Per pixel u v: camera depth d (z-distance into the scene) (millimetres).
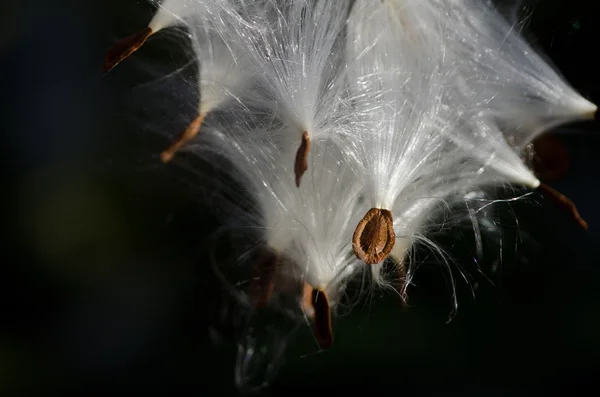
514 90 215
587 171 260
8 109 300
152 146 264
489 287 269
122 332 300
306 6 213
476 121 214
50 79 297
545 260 269
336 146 210
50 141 297
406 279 216
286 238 217
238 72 212
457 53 214
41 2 292
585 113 215
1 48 300
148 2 217
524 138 216
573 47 221
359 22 213
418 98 212
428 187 214
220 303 284
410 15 213
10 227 297
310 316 217
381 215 203
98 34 285
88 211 290
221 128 217
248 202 223
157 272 288
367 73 212
